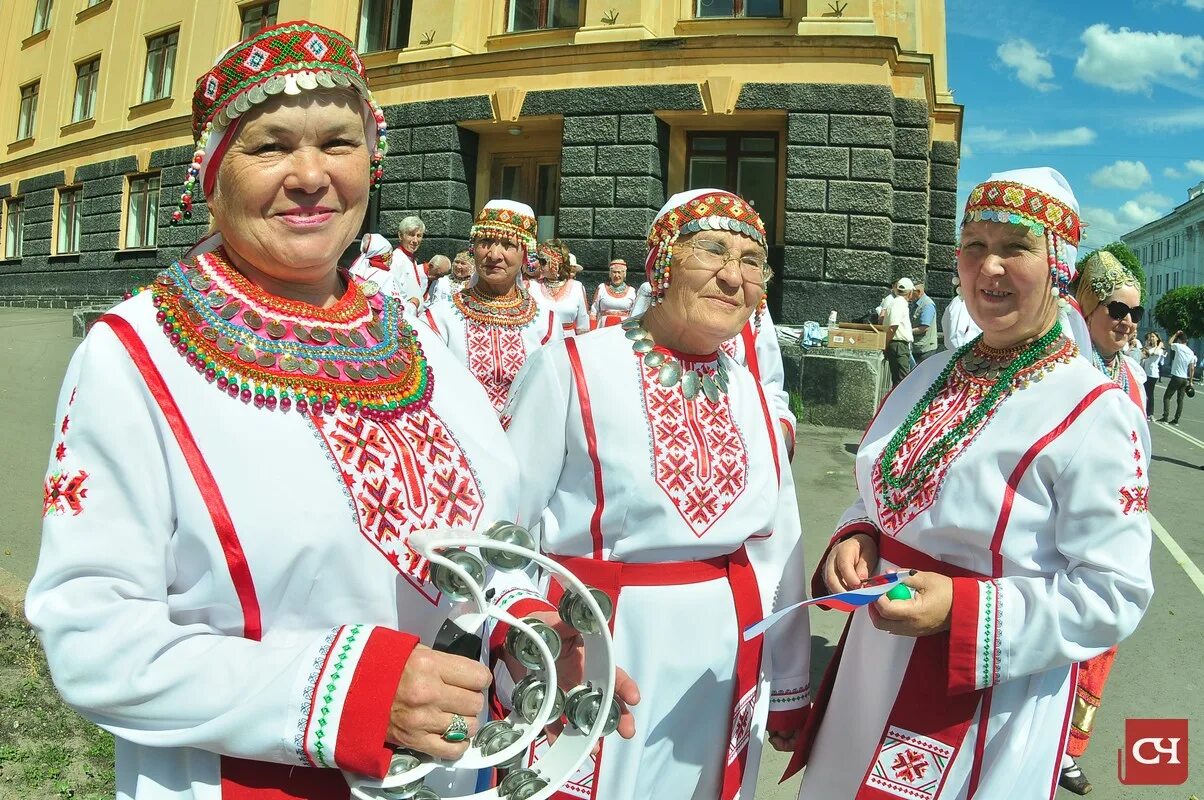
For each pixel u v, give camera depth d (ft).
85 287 61.93
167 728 3.52
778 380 11.90
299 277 4.17
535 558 4.01
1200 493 26.61
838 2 35.22
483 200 42.73
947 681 5.55
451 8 41.47
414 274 26.76
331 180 4.07
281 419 3.84
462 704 3.60
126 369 3.67
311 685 3.51
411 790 3.65
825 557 6.78
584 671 4.61
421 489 4.15
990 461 5.60
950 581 5.48
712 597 6.02
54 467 3.62
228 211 4.04
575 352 6.25
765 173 38.06
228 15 53.06
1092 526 5.27
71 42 66.03
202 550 3.65
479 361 13.73
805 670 6.88
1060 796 9.58
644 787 5.81
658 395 6.13
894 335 30.22
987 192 5.77
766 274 6.39
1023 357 5.80
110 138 60.08
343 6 46.26
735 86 35.96
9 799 7.93
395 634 3.67
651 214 37.63
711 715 6.02
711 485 6.03
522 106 39.37
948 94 44.09
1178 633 14.02
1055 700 5.68
